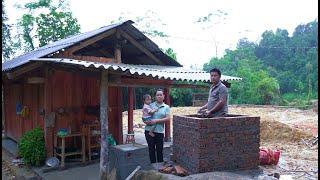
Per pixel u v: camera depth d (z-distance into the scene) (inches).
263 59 2426.2
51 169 370.0
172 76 358.9
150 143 307.6
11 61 514.3
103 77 317.7
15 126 536.1
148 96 321.1
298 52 2276.1
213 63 2139.5
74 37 472.7
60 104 410.6
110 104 452.8
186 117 257.3
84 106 425.7
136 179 264.4
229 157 250.1
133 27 417.7
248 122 257.6
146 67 418.6
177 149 270.1
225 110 261.7
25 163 393.4
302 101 1681.8
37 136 391.2
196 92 1295.5
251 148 258.8
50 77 394.6
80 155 413.4
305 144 547.8
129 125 472.1
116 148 301.6
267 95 1595.7
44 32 1011.3
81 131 410.6
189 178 227.6
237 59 2199.8
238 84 1646.2
